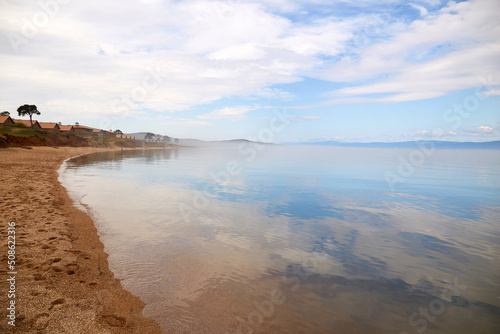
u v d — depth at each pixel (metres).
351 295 5.93
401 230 11.46
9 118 72.00
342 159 75.50
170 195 17.41
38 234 8.00
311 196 19.44
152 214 12.20
